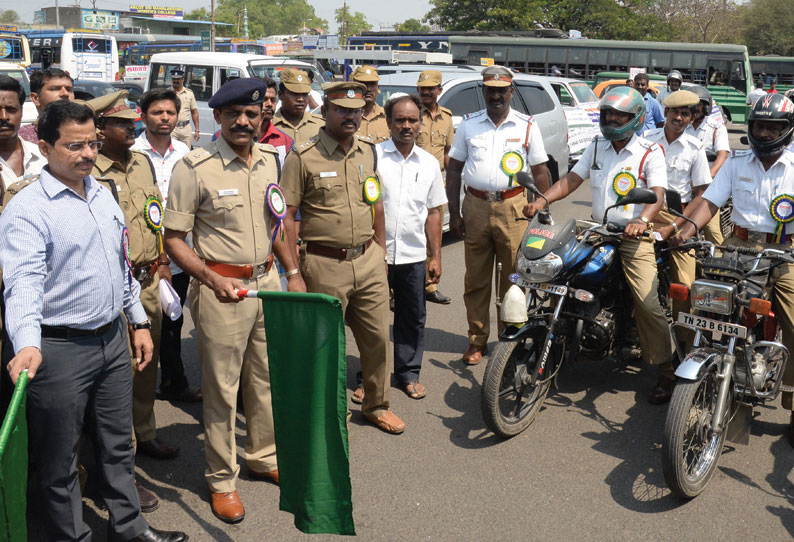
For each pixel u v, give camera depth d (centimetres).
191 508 350
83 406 292
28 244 269
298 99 574
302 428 300
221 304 335
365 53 1377
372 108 659
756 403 411
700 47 2275
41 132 273
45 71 461
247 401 365
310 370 294
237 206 334
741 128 2428
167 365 463
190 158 329
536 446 410
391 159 452
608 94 439
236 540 326
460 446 410
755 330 413
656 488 369
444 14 4234
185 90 1126
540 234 415
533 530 333
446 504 353
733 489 369
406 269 461
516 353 421
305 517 304
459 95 877
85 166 276
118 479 308
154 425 397
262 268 346
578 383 493
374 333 414
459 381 499
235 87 322
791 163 402
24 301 263
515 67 2439
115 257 296
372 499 356
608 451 405
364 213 395
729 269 381
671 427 338
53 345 282
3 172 370
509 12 3875
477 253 515
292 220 384
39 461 291
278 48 3688
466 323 617
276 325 298
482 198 505
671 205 399
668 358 443
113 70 2753
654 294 434
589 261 428
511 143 498
